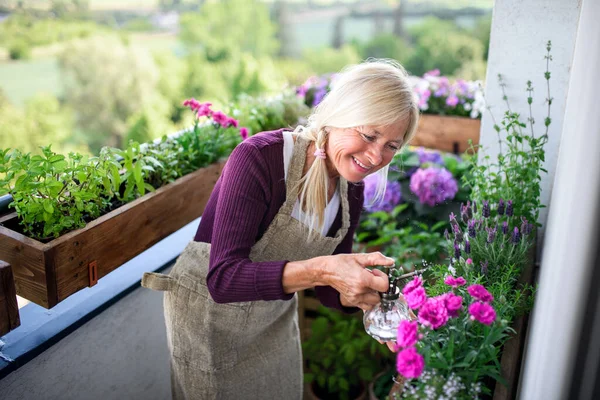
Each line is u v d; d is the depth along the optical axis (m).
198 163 2.14
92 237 1.62
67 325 1.69
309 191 1.42
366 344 2.62
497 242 1.61
